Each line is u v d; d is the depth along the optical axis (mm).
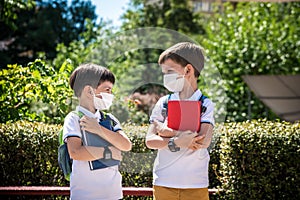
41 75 5988
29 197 5109
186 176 3568
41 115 6176
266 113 11086
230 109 11086
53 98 5895
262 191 4910
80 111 3564
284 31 12336
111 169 3584
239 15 12453
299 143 4887
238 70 11305
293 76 10641
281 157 4883
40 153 5055
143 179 5031
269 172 4898
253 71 11508
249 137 4898
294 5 13219
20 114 5910
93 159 3475
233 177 4926
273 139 4891
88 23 11734
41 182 5066
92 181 3520
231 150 4914
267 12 12703
